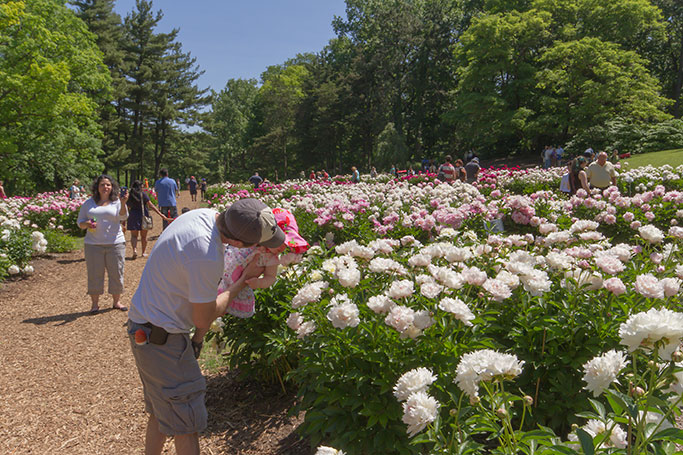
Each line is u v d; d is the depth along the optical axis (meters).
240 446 2.95
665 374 1.44
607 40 39.69
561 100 37.84
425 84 50.41
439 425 1.85
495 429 1.68
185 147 59.88
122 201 5.94
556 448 1.41
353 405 2.32
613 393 1.41
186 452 2.30
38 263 9.27
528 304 2.69
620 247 3.16
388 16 50.53
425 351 2.28
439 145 54.84
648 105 34.53
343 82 54.34
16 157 27.39
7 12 24.44
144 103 53.00
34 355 4.61
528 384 2.60
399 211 7.54
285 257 2.50
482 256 3.45
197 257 2.05
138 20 53.38
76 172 32.66
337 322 2.26
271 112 66.81
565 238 3.50
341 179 20.25
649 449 1.90
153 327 2.14
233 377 3.93
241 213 2.08
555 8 40.81
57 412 3.50
